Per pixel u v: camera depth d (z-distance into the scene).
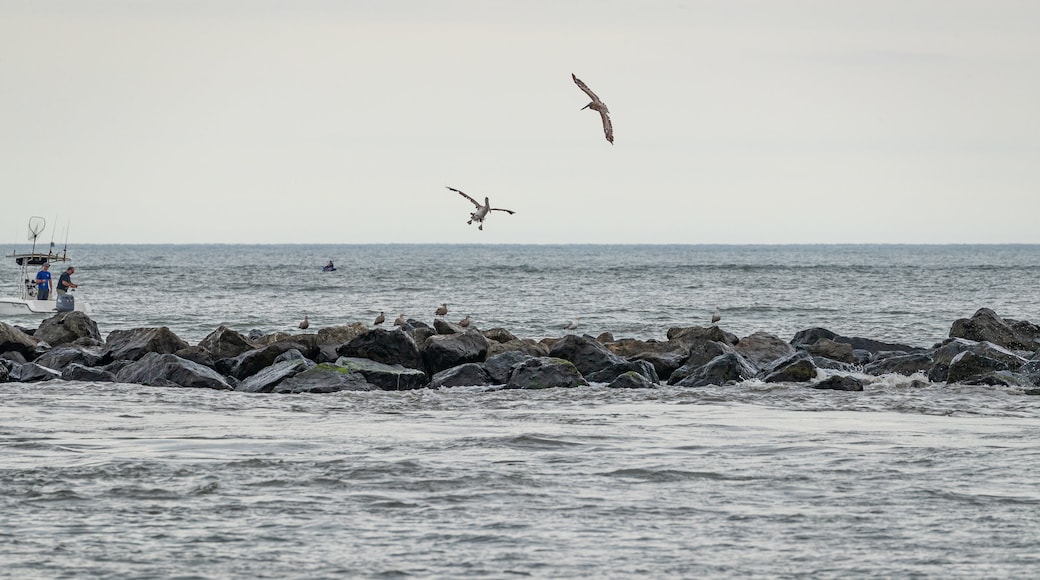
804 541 13.07
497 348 30.39
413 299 77.06
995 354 28.75
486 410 23.44
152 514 14.05
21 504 14.43
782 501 14.86
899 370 29.42
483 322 55.44
